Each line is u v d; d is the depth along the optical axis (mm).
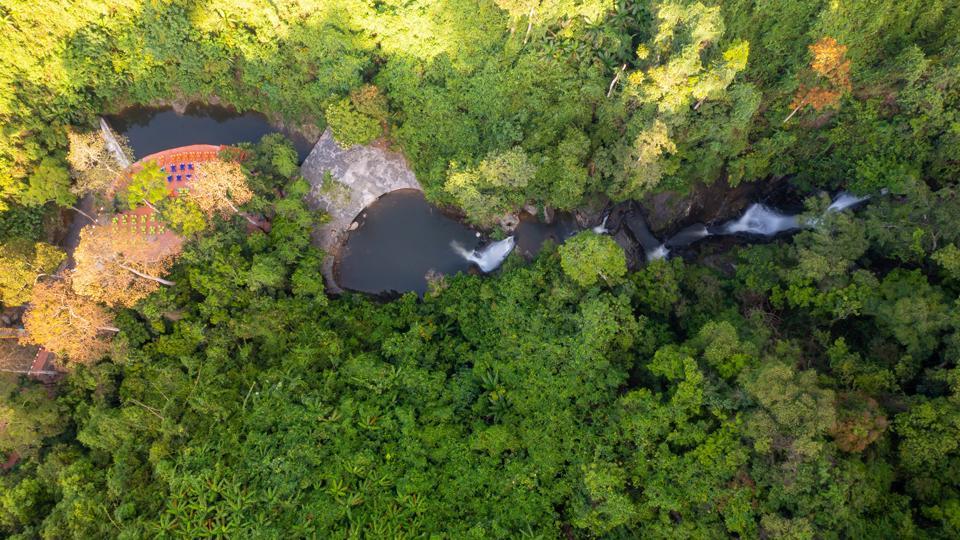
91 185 43844
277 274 41062
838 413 28703
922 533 27297
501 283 42125
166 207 40594
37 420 35312
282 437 35594
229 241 42406
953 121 38844
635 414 32406
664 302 39688
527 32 42438
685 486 30359
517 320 39750
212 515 32906
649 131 37969
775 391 27828
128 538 31500
